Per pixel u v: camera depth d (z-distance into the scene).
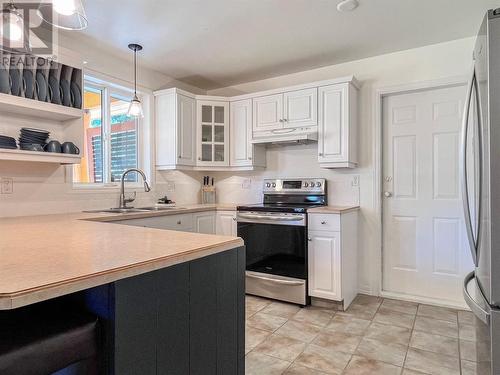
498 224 1.18
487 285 1.25
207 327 1.21
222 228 3.46
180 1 2.26
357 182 3.31
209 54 3.16
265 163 3.83
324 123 3.18
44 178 2.64
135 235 1.48
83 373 0.90
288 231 3.02
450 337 2.33
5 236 1.45
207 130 3.74
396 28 2.67
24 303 0.72
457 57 2.89
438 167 3.04
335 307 2.89
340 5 2.32
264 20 2.53
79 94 2.58
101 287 0.93
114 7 2.33
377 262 3.21
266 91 3.49
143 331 0.98
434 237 3.06
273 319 2.66
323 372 1.90
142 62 3.36
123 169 3.46
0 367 0.76
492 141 1.19
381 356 2.07
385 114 3.26
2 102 2.10
